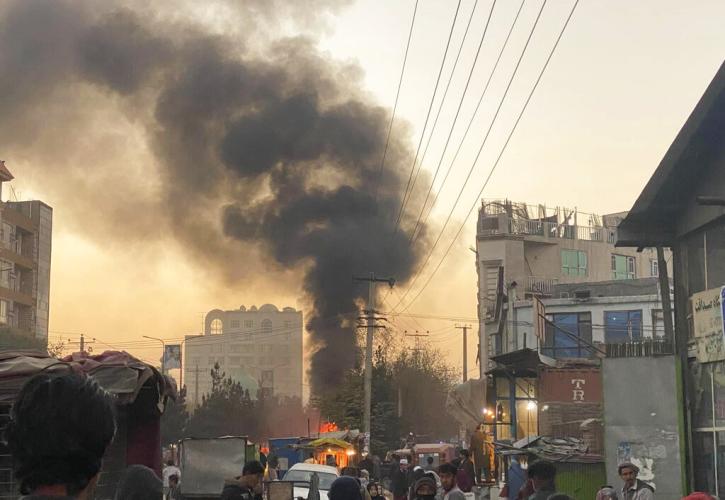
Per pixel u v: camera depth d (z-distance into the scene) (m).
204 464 17.98
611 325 51.47
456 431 72.75
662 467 16.22
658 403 16.44
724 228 14.90
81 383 2.40
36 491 2.32
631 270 74.06
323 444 44.22
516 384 29.89
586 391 25.30
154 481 5.14
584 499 18.42
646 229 16.50
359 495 9.38
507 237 68.25
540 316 36.72
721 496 14.91
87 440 2.35
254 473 10.51
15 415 2.35
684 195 15.85
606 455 16.61
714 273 15.25
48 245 77.06
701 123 14.18
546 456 18.97
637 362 16.66
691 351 16.12
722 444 14.95
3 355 10.49
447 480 11.07
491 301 67.19
